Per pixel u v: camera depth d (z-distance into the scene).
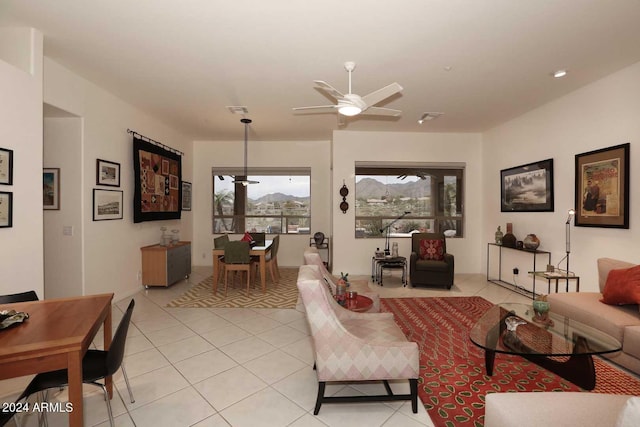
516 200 5.10
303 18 2.51
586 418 1.18
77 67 3.38
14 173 2.52
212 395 2.15
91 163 3.80
